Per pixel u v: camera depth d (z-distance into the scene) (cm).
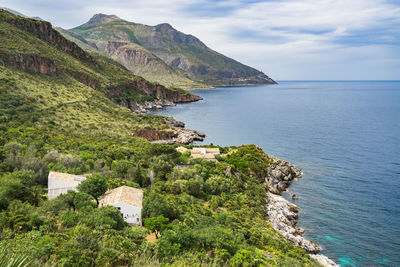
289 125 17800
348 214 6494
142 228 3856
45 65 16725
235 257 3152
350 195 7500
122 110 17962
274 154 11344
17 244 2303
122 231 3350
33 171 5081
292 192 7812
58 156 6569
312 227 5947
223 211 5569
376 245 5294
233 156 9281
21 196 3947
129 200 4128
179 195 5675
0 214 3073
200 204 5416
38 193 4500
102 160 6969
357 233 5700
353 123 18100
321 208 6819
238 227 4622
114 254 2447
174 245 3003
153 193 4506
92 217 3388
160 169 6888
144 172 6400
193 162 7906
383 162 10156
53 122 11181
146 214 4125
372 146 12344
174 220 4106
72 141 9106
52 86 15650
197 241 3322
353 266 4719
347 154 11219
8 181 4006
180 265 2488
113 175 5947
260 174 8588
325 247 5238
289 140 13788
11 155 5625
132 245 2734
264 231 4994
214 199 5891
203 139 14638
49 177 4531
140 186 5866
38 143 7562
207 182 6669
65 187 4572
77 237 2625
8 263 909
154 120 17538
